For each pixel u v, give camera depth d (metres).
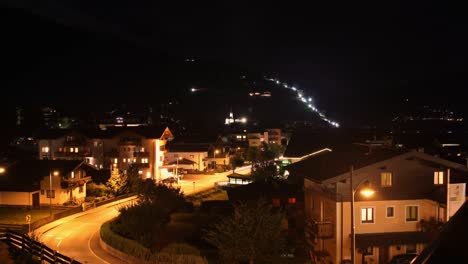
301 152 62.06
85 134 85.44
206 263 26.94
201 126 151.25
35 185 56.03
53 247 36.91
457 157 56.00
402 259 28.52
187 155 93.00
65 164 59.44
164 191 45.53
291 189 40.78
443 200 29.86
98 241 39.19
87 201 59.41
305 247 32.25
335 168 33.31
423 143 65.19
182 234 36.31
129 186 64.38
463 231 5.10
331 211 30.66
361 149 46.72
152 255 29.64
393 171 31.06
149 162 82.31
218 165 94.31
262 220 26.20
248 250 25.47
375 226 30.30
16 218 48.91
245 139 119.69
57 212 52.16
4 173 57.53
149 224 35.88
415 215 30.77
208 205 44.56
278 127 134.25
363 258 29.62
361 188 30.72
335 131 68.81
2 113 132.25
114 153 83.62
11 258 24.50
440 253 5.16
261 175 61.69
